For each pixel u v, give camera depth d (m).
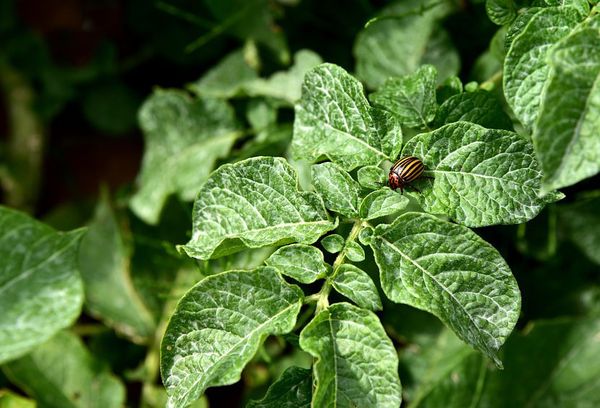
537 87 0.39
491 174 0.40
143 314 0.55
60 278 0.48
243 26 0.55
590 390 0.49
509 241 0.51
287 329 0.39
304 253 0.40
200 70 0.63
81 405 0.53
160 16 0.62
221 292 0.39
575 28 0.38
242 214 0.41
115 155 0.67
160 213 0.55
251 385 0.53
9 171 0.66
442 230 0.39
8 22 0.66
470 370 0.49
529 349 0.50
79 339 0.54
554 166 0.37
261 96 0.54
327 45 0.55
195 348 0.39
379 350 0.38
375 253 0.39
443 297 0.39
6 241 0.48
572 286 0.52
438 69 0.51
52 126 0.68
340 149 0.42
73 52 0.66
